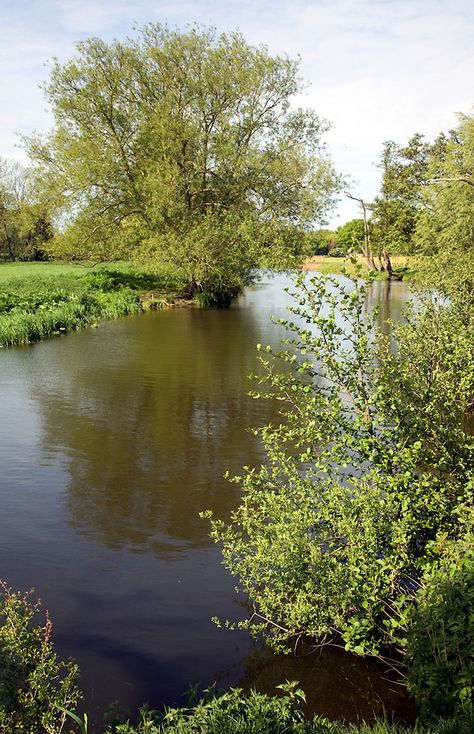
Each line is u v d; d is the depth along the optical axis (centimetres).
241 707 393
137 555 703
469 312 920
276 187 3362
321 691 486
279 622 579
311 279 620
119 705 468
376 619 529
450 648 402
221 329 2469
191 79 3281
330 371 616
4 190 6700
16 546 717
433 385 670
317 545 554
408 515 526
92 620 577
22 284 3222
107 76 3353
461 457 600
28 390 1453
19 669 416
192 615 590
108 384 1520
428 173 2902
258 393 646
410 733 381
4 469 959
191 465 984
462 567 445
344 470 885
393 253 5428
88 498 856
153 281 4050
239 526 775
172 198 3150
